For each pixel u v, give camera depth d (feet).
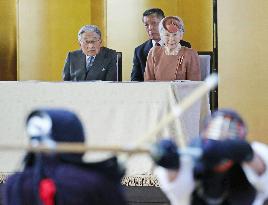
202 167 22.95
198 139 22.65
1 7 80.53
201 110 45.55
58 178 21.85
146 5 81.66
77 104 45.32
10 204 22.75
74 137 22.26
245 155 21.80
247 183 23.58
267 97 62.95
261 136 63.26
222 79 63.82
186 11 81.46
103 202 21.81
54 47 80.94
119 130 44.55
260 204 23.76
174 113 22.72
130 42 81.76
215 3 65.82
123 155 25.67
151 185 43.37
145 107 44.50
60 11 81.10
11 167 44.52
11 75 80.84
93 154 41.65
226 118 23.24
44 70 81.05
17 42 80.79
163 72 53.98
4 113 45.91
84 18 81.35
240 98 63.57
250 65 63.31
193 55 54.19
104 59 55.62
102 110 44.98
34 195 22.13
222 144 21.81
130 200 41.75
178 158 21.81
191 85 45.32
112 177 22.58
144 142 22.81
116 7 81.82
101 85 45.32
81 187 21.63
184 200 23.77
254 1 63.05
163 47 54.70
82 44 55.21
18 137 45.57
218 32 63.98
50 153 22.33
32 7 80.89
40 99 45.78
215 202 23.57
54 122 22.20
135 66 60.85
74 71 55.77
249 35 63.31
